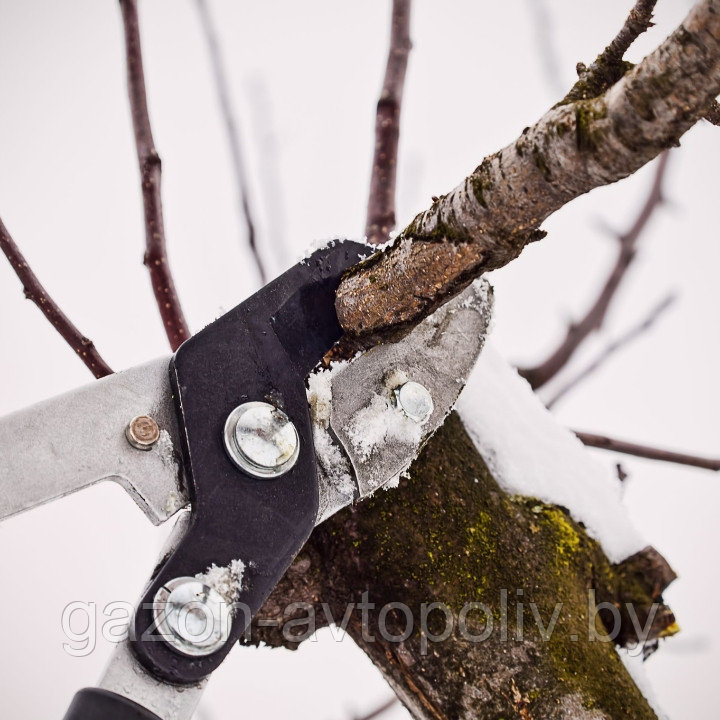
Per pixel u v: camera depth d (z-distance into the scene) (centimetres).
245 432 101
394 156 183
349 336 110
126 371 104
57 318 168
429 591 113
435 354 118
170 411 104
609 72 76
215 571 96
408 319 100
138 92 182
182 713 90
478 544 117
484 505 123
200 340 105
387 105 184
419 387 114
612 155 69
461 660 109
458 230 86
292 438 103
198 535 97
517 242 84
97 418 100
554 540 125
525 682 107
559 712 105
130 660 90
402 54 188
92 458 98
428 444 125
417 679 111
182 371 103
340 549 118
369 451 111
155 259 176
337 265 111
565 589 119
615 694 109
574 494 135
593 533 134
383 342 109
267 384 106
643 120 66
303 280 110
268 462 101
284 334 109
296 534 101
